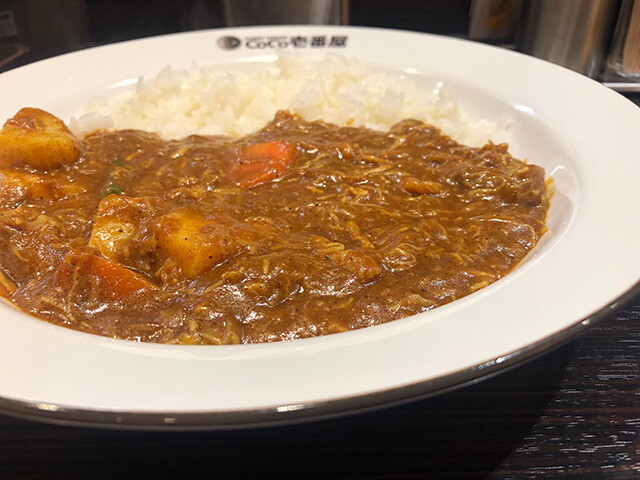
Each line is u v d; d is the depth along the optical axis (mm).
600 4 262
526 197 174
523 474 117
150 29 383
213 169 190
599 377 138
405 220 167
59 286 139
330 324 132
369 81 253
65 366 106
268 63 271
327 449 121
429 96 244
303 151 199
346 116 235
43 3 321
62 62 257
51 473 117
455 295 140
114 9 373
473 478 116
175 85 250
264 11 336
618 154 173
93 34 380
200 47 275
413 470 117
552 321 113
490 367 104
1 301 142
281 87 254
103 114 239
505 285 125
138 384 102
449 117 236
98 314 136
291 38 278
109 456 120
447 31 365
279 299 138
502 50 250
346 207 169
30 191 175
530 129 211
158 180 185
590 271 126
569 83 217
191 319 131
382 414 128
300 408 97
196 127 239
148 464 118
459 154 202
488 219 166
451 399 132
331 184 181
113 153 203
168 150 207
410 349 107
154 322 133
